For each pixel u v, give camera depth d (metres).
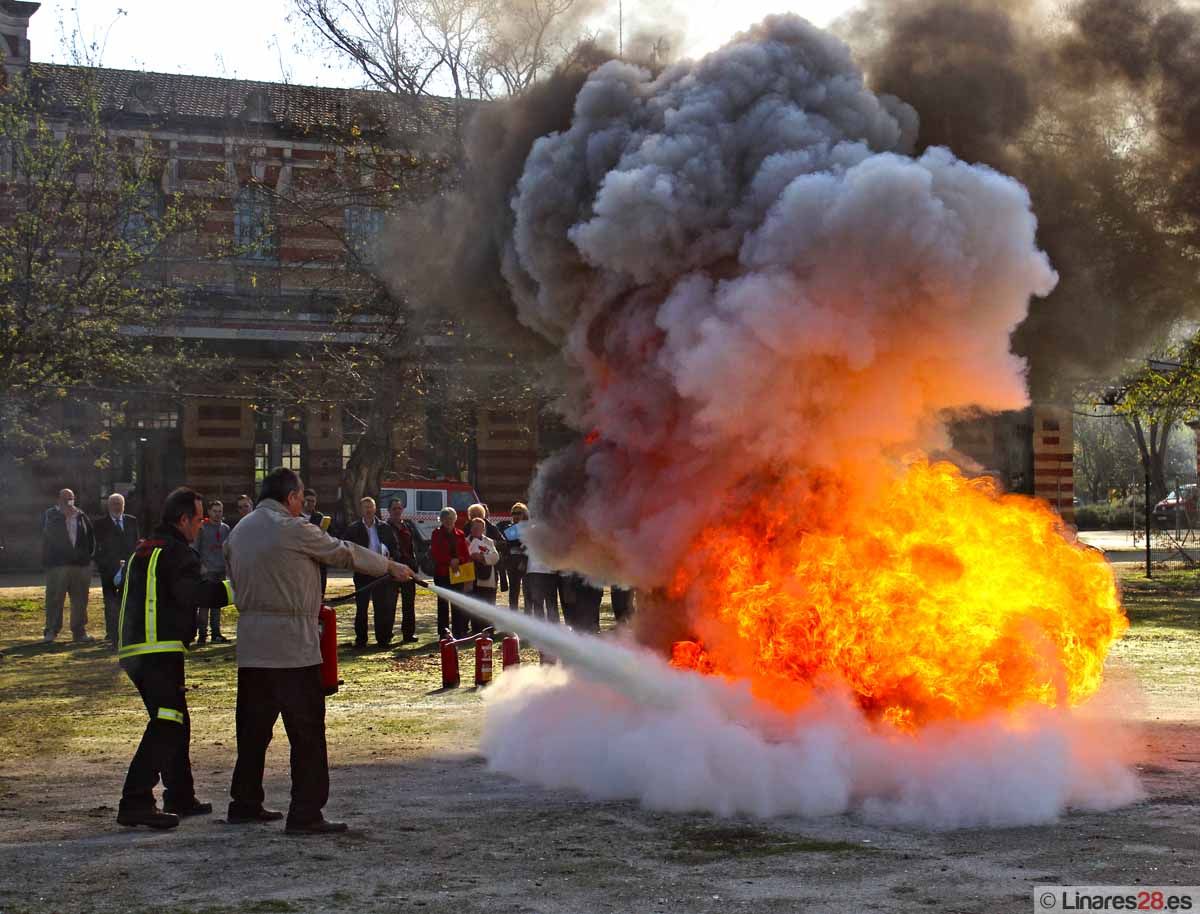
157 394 31.38
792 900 4.82
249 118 32.78
